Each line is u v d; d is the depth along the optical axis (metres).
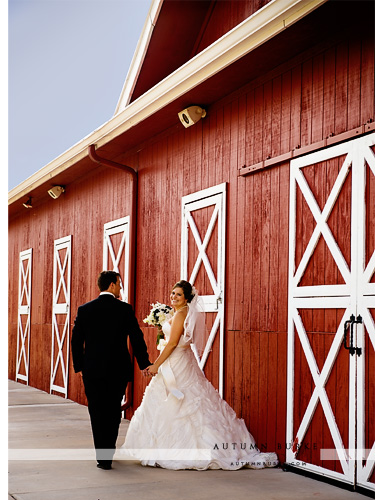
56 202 12.69
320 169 5.49
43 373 12.91
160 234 8.39
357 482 4.80
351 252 5.05
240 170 6.60
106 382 5.60
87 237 10.96
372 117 4.95
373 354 4.77
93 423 5.63
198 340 6.03
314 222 5.51
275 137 6.14
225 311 6.74
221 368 6.68
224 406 6.08
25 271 14.63
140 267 8.95
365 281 4.87
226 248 6.80
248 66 6.16
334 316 5.20
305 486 4.99
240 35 5.63
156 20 8.37
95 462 5.89
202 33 8.58
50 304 12.75
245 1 7.41
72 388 11.10
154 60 8.90
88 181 11.05
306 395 5.46
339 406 5.08
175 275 7.92
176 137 8.09
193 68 6.44
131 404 8.95
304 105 5.76
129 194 9.33
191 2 8.22
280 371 5.83
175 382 5.86
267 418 5.97
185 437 5.70
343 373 5.06
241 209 6.59
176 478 5.27
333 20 5.15
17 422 8.45
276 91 6.16
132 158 9.39
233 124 6.84
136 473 5.46
